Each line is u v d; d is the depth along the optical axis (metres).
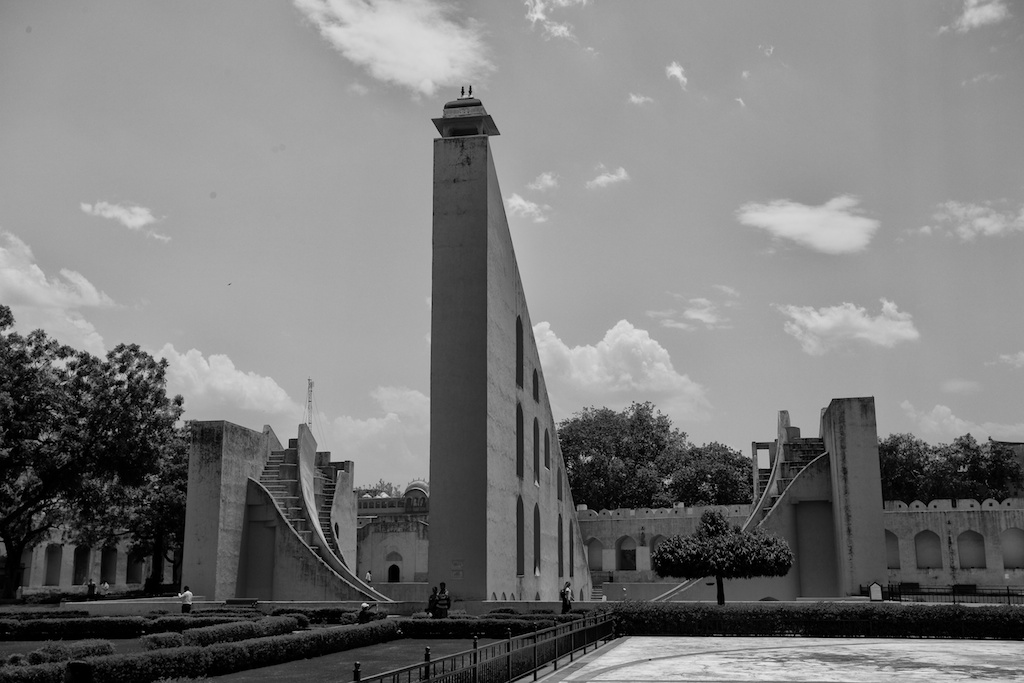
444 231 28.02
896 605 24.28
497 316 28.84
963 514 39.06
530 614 24.92
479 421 26.61
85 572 55.12
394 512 53.84
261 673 16.64
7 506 31.88
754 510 43.09
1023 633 23.16
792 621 24.44
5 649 20.62
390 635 23.00
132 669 14.62
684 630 24.89
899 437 58.69
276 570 33.09
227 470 32.84
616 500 61.41
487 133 30.14
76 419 31.05
